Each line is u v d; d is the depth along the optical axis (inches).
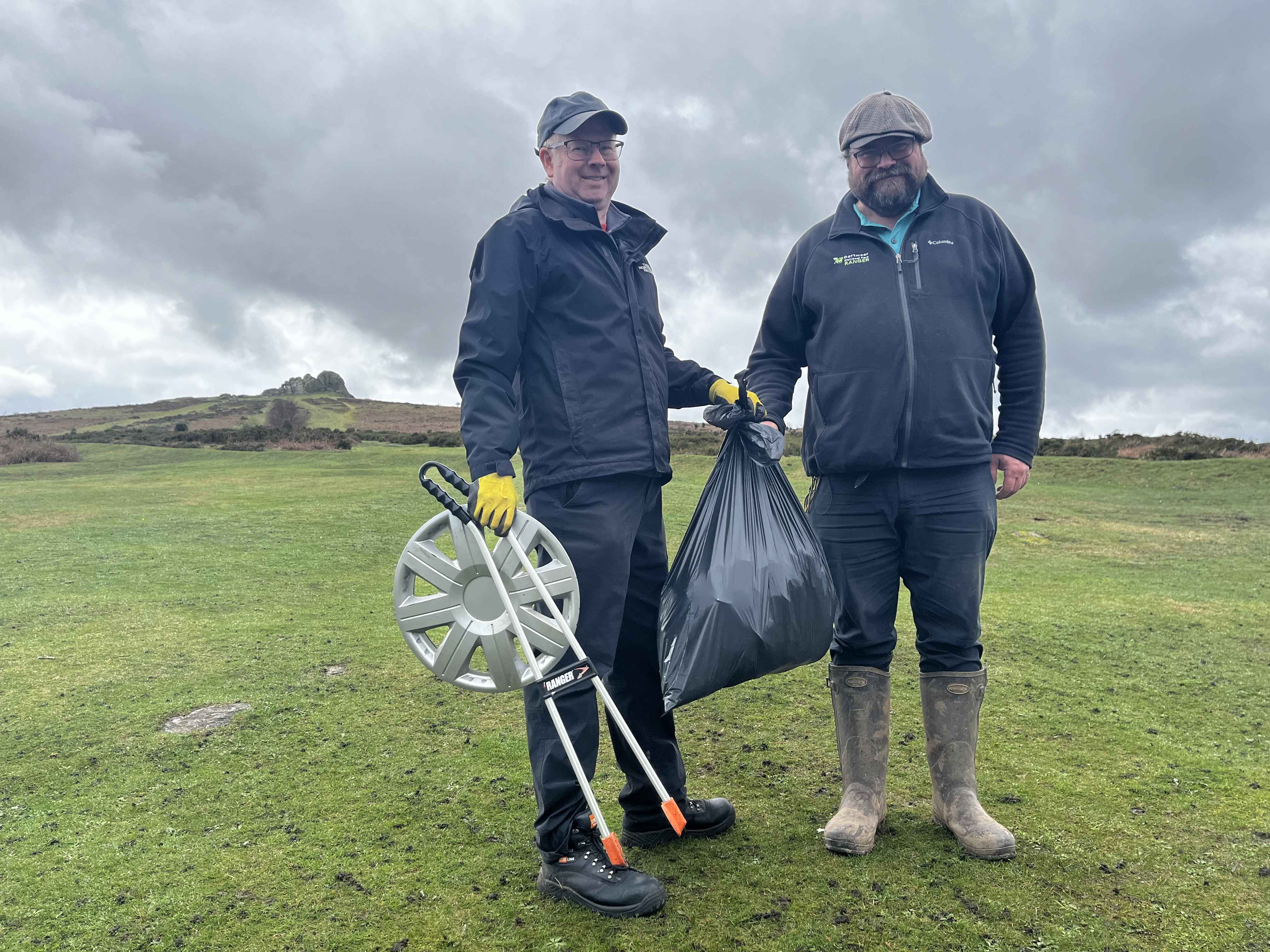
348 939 70.5
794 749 117.1
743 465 85.5
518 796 101.3
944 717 87.5
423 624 78.6
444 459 897.5
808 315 95.3
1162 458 798.5
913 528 87.7
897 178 85.1
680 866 82.1
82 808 100.5
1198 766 106.9
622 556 81.0
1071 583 269.0
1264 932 67.7
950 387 84.4
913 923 70.0
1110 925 69.1
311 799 102.0
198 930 72.6
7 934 72.8
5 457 935.7
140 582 258.5
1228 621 204.1
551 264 80.6
